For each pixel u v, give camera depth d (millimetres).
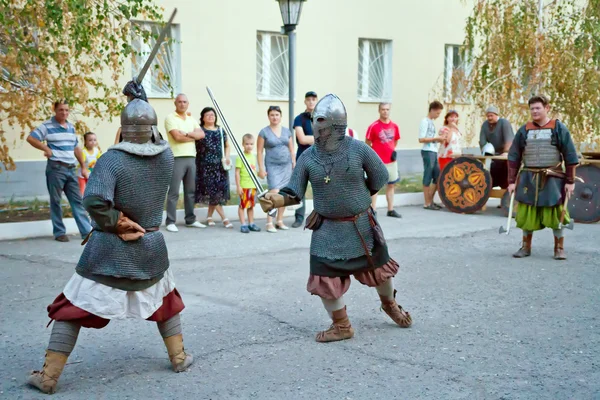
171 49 14055
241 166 10414
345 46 16531
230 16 14680
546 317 6074
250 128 15227
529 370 4766
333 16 16266
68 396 4312
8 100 9812
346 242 5223
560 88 14438
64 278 7492
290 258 8633
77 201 9703
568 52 14398
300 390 4414
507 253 9031
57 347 4336
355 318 6051
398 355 5074
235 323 5887
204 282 7352
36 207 11867
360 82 17203
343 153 5172
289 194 5254
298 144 10477
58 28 8766
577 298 6734
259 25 15109
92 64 9961
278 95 15773
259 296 6781
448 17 18297
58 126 9500
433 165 13062
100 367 4828
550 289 7082
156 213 4500
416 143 18141
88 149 10719
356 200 5215
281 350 5191
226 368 4812
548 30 14922
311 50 16016
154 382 4551
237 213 11836
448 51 18672
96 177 4223
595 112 14430
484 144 12844
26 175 12602
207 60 14469
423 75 18031
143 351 5172
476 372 4727
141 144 4391
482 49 15062
